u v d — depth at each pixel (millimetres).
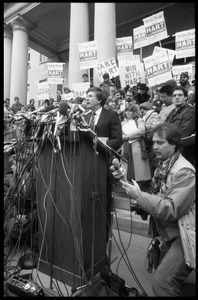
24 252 2141
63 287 1701
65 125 1653
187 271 1450
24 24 11289
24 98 10875
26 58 11273
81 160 1646
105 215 1942
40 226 1939
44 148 1932
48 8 10766
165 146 1606
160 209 1441
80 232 1634
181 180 1477
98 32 6707
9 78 11898
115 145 2160
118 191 3576
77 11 7633
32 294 1455
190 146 2439
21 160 2154
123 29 11008
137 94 5125
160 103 4344
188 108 2590
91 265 1710
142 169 2986
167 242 1637
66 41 13680
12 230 2258
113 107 4453
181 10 9352
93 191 1761
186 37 4910
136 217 2969
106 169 1953
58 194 1807
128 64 5551
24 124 2068
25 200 2221
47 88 6574
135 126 3105
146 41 5445
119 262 2039
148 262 1719
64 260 1763
